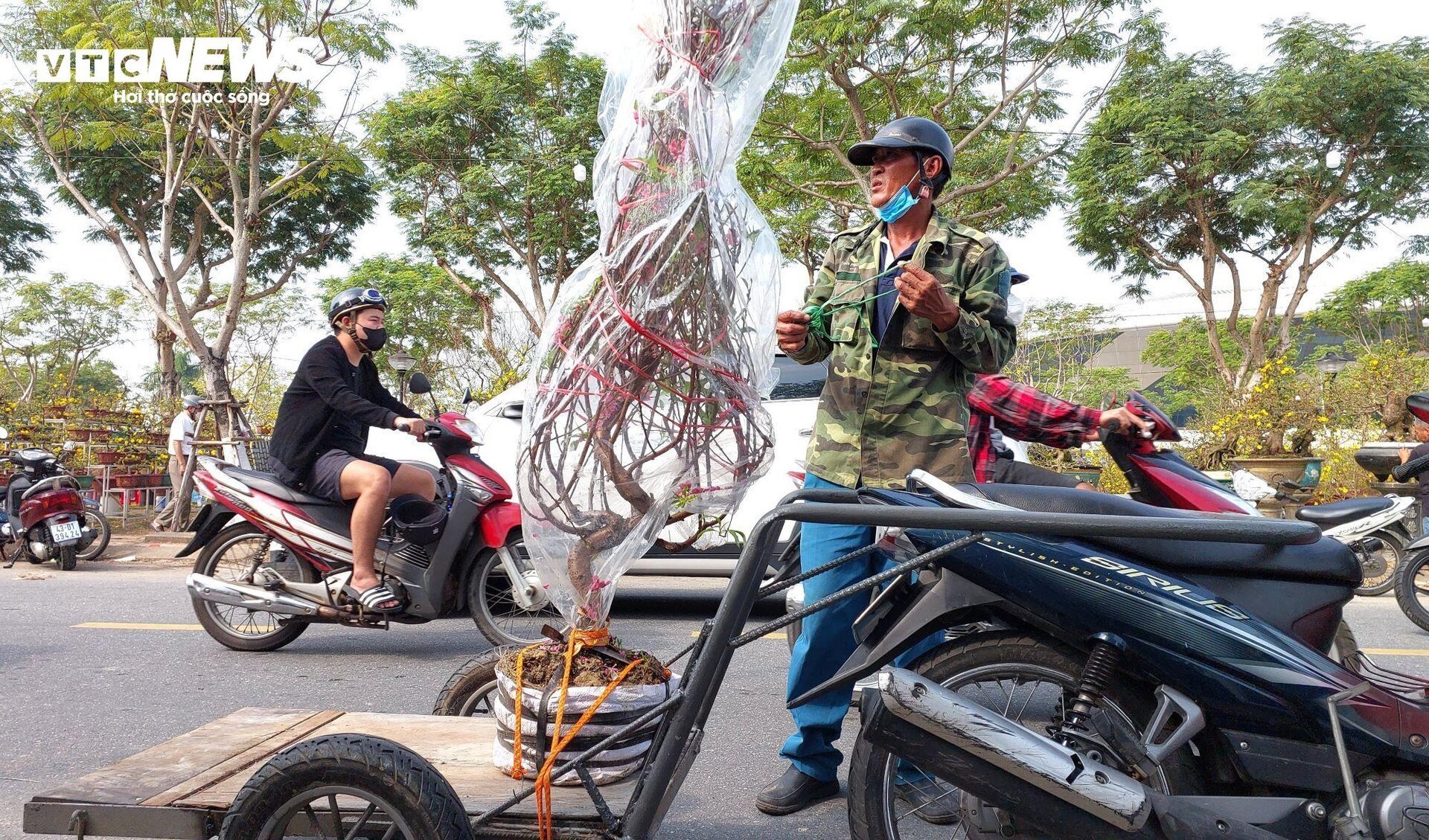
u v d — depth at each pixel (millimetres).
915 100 15438
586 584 2221
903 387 2869
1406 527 7410
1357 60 21016
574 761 2068
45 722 4199
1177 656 2174
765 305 2193
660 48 2059
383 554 5219
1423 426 6586
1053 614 2234
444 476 5477
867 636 2424
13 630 6121
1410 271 31078
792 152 16453
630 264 2023
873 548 2260
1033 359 19344
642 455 2088
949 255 2830
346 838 2051
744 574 2002
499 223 20953
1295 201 21688
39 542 9055
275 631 5512
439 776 1998
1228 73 22453
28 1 11953
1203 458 12383
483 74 20516
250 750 2473
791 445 6324
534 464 2131
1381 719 2152
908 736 2035
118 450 13422
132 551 10336
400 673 5074
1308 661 2180
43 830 2160
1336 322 32688
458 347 18188
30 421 14070
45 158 18828
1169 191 22312
